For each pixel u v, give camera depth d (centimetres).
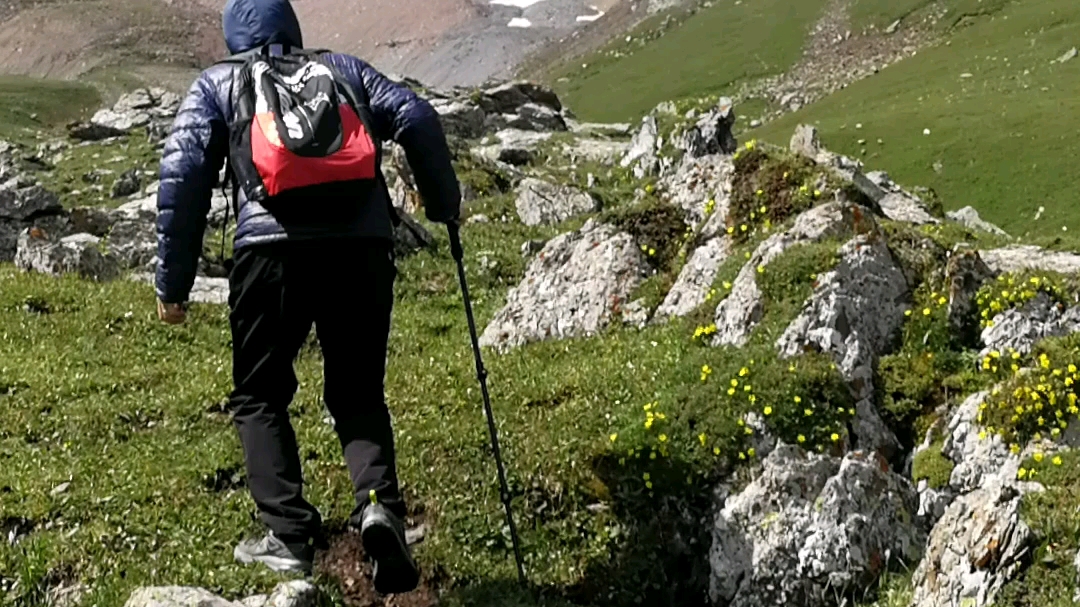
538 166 5081
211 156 830
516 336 1549
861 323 1190
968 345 1196
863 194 1474
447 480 1070
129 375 1388
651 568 1015
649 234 1590
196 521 1002
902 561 972
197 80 852
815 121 11306
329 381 896
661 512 1048
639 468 1065
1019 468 948
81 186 6619
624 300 1510
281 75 844
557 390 1224
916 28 17200
